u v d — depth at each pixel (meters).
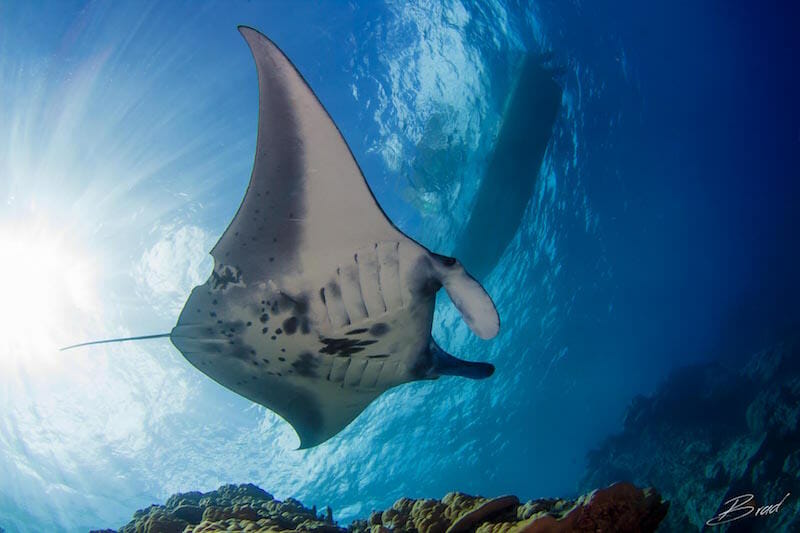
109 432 10.30
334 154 1.96
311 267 2.12
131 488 11.12
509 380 14.35
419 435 13.83
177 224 8.05
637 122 12.91
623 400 17.38
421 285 2.12
